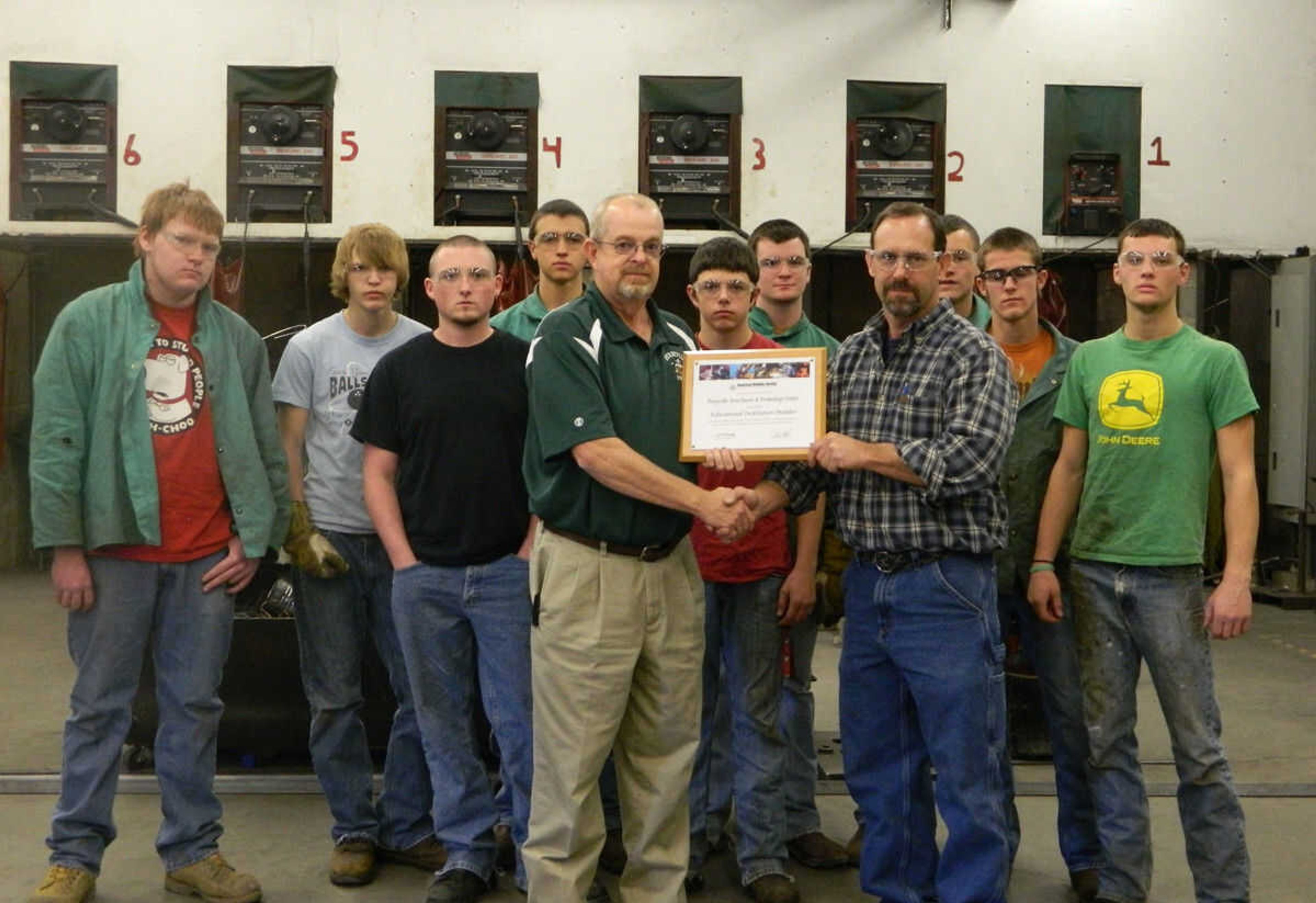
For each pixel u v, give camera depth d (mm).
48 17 5672
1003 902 2994
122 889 3514
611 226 3047
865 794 3168
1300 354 7512
